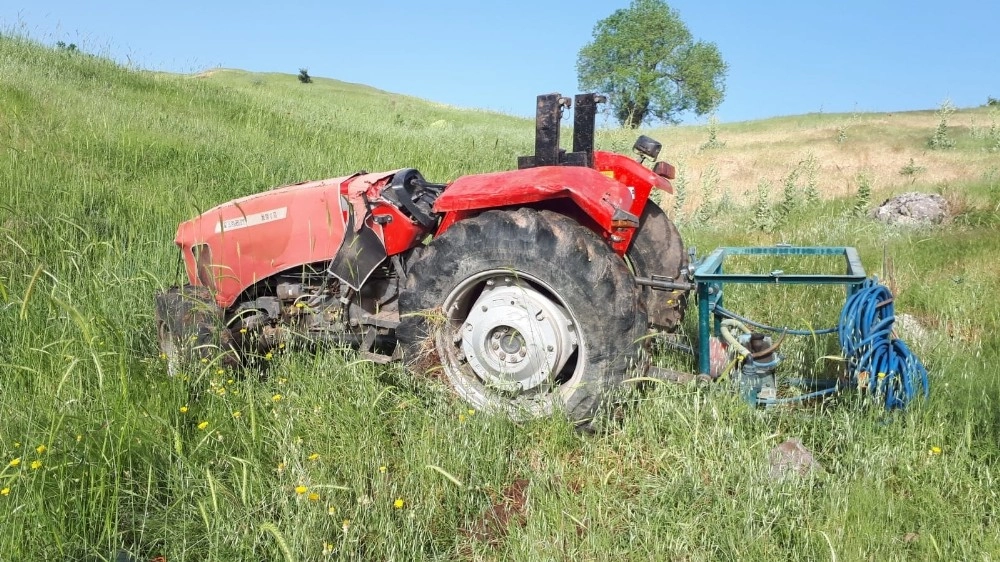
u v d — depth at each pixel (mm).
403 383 3598
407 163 11547
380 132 15312
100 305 4273
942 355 3881
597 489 2885
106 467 2865
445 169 11758
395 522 2648
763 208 9703
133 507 2789
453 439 3076
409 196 3742
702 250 7402
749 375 3400
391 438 3291
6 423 3094
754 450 2988
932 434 3014
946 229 7859
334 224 3842
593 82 59906
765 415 3227
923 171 17062
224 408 3336
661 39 57469
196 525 2670
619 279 3217
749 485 2695
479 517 2787
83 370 3488
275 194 4062
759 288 5004
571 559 2480
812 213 10125
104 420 3021
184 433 3193
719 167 23172
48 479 2775
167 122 10195
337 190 3879
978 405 3281
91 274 4605
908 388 3137
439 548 2625
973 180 13539
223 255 4102
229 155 8945
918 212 8898
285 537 2471
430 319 3469
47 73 12516
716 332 3777
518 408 3354
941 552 2416
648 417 3221
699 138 33156
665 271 4336
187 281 5082
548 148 3762
